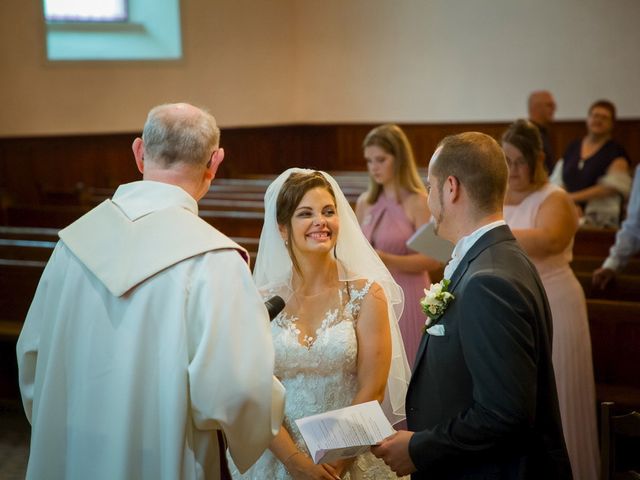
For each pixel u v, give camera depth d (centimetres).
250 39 1224
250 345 209
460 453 202
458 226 219
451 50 1212
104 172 1095
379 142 401
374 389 254
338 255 268
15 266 517
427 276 404
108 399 210
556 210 359
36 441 217
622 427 258
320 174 264
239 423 209
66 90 1038
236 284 212
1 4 966
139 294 210
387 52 1249
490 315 198
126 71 1092
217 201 738
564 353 361
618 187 688
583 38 1136
